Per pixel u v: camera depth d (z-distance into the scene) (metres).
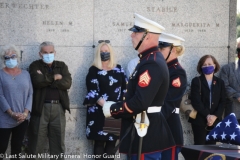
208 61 10.35
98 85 9.88
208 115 10.22
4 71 9.36
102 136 9.76
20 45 10.34
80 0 10.50
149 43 6.62
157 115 6.72
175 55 8.05
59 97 9.70
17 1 10.32
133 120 6.61
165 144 6.78
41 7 10.40
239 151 5.88
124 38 10.64
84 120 10.52
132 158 6.67
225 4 10.98
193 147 6.21
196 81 10.41
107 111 6.48
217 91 10.38
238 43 10.62
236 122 6.30
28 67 10.35
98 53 9.98
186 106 10.41
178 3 10.82
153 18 10.75
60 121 9.70
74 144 10.49
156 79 6.33
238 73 10.66
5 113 9.20
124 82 9.98
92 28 10.55
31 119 9.62
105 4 10.58
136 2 10.68
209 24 10.95
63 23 10.46
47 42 9.73
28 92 9.43
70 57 10.49
